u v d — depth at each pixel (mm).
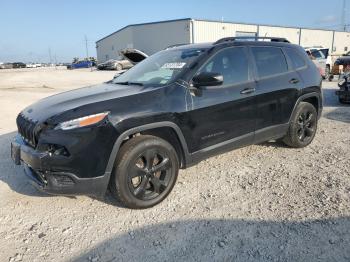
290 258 2781
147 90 3746
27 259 2877
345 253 2820
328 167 4668
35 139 3369
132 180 3568
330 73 18500
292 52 5328
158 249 2971
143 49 44750
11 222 3455
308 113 5488
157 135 3781
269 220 3352
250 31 43500
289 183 4176
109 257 2885
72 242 3104
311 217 3369
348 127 6953
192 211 3580
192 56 4234
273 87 4766
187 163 3965
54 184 3289
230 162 4934
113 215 3545
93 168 3303
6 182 4406
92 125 3252
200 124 3957
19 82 21250
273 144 5738
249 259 2791
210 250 2928
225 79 4262
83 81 21688
